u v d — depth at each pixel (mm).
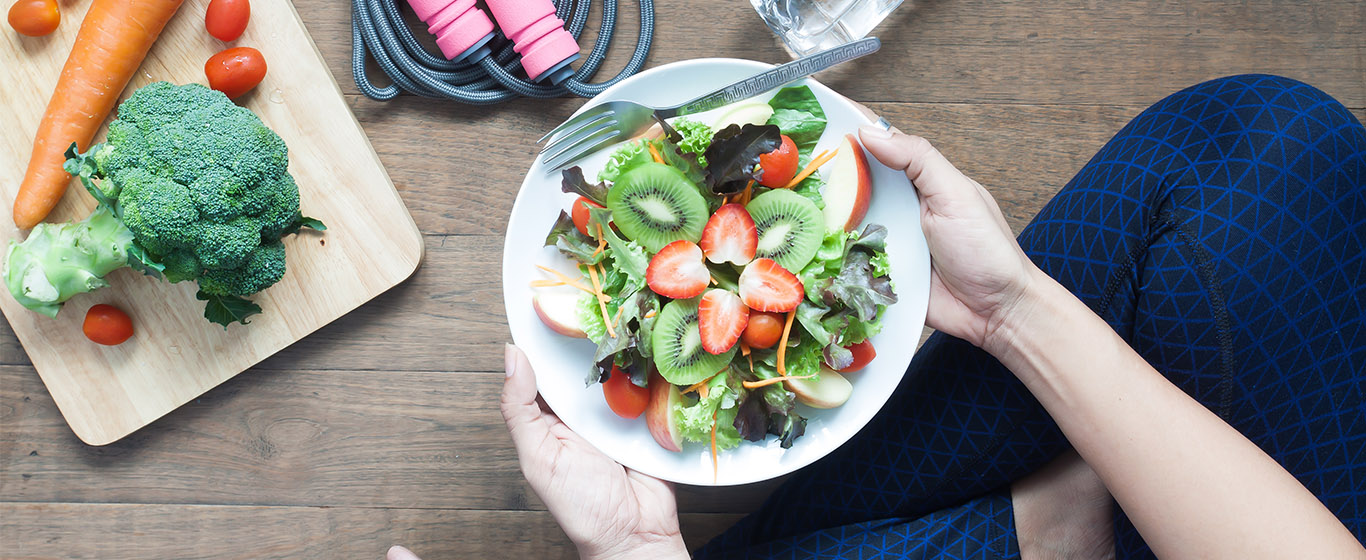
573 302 944
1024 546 1092
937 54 1203
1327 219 929
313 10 1166
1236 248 910
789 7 1119
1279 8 1214
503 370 1236
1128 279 962
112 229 1041
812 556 1108
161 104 1008
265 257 1066
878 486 1123
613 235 892
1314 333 930
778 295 869
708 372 896
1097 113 1215
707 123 916
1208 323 920
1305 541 743
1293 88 956
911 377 1123
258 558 1259
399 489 1255
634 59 1156
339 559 1263
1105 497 1071
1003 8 1202
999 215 937
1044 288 870
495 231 1204
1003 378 1024
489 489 1259
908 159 870
